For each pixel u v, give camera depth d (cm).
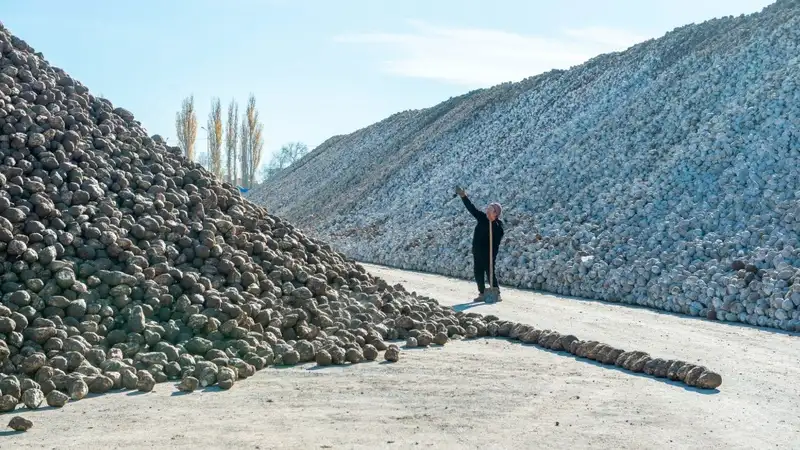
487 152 3141
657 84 2597
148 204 1026
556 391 743
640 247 1631
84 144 1080
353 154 5062
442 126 4084
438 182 3164
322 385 757
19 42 1218
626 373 834
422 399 705
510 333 1053
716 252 1477
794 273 1248
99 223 937
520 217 2134
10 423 603
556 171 2398
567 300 1505
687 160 1941
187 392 725
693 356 930
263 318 917
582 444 580
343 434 594
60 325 802
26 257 851
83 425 614
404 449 561
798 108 1908
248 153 6372
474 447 568
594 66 3319
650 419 650
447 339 1005
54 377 709
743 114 2008
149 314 862
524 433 604
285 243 1152
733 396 736
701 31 2906
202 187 1145
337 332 941
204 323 860
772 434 616
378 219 3147
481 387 755
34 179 956
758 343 1039
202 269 977
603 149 2366
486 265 1440
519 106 3484
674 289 1368
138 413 649
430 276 2019
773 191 1652
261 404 683
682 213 1722
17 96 1089
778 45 2320
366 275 1236
